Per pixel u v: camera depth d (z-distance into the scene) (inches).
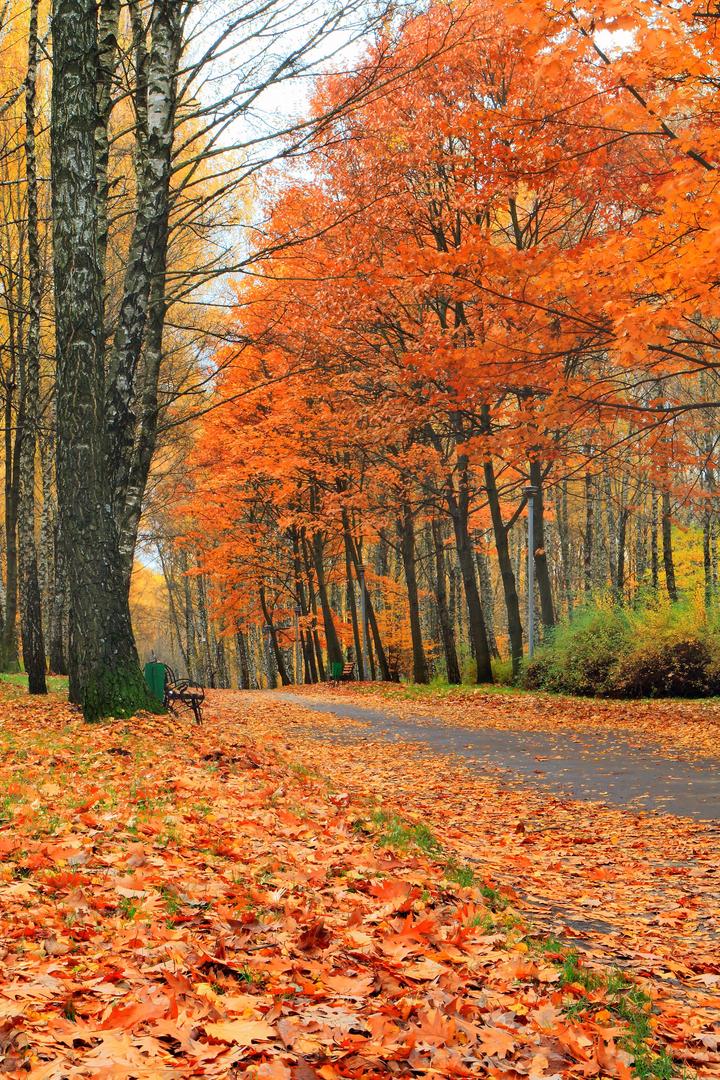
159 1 499.5
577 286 443.2
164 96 502.6
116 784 285.9
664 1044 138.5
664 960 185.2
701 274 376.2
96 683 448.5
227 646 2474.2
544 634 1052.5
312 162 808.9
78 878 172.6
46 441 1064.8
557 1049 128.4
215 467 1266.0
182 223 546.3
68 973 126.6
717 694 824.3
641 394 1008.2
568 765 496.7
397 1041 120.7
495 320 708.0
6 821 219.8
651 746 559.2
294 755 490.6
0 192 962.1
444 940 170.4
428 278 491.5
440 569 1211.2
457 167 722.2
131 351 515.5
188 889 176.4
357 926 171.6
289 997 132.0
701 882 255.4
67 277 445.1
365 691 1157.7
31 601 734.5
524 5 350.0
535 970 160.7
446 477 1094.4
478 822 349.7
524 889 239.9
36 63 676.1
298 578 1663.4
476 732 676.1
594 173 599.8
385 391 921.5
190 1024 113.2
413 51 706.8
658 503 1339.8
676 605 927.7
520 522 1843.0
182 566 2194.9
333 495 1171.9
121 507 519.8
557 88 602.2
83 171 445.1
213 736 430.9
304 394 1030.4
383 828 276.5
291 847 230.5
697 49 385.4
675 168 411.5
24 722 484.1
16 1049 98.7
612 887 252.8
